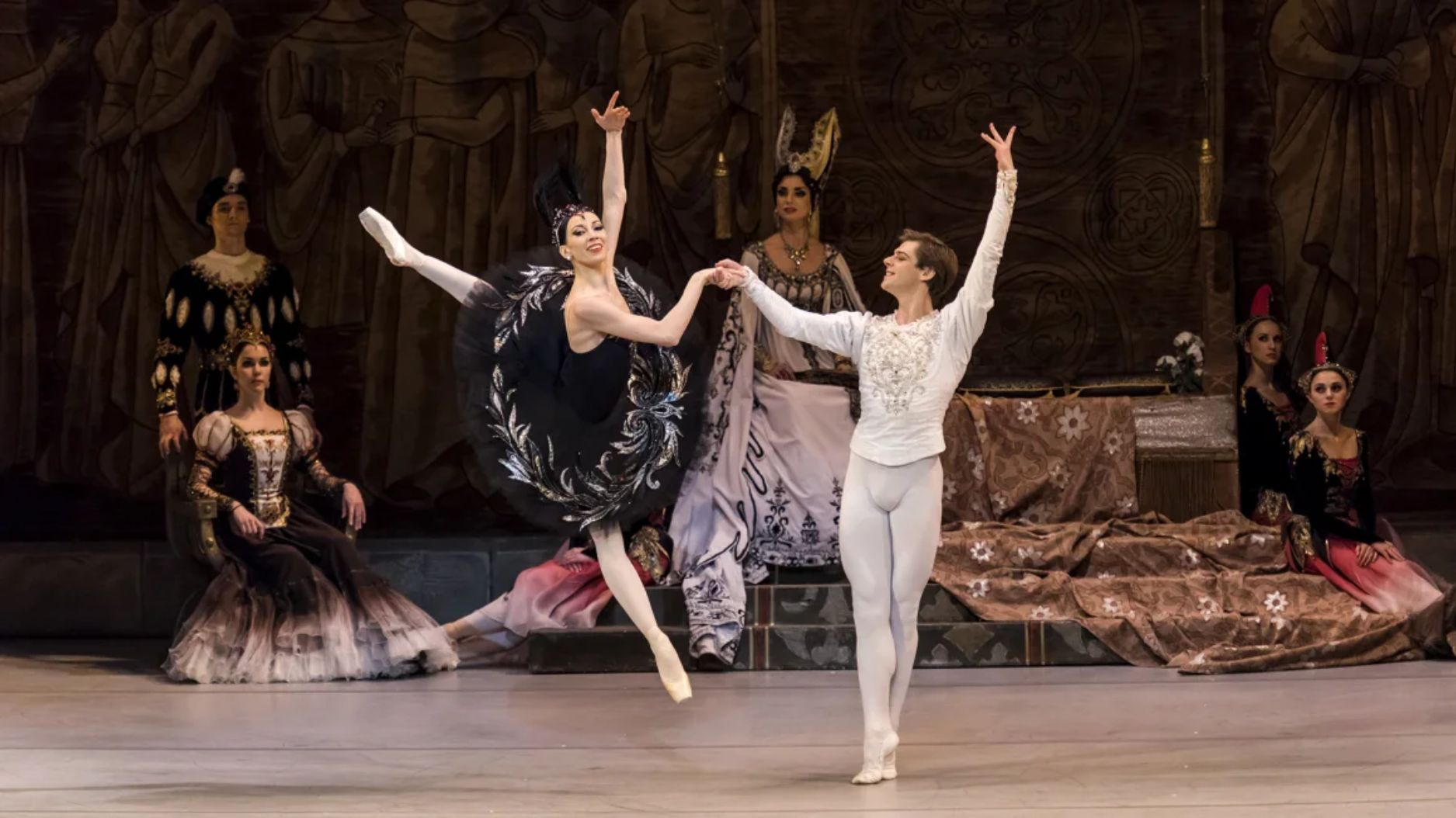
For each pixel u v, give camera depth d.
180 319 26.08
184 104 29.30
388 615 22.89
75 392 28.98
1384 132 29.00
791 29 29.30
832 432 24.42
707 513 23.94
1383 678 20.84
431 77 29.47
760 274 25.62
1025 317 29.28
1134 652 22.47
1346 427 26.38
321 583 23.06
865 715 15.11
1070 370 29.12
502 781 15.19
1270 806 13.56
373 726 18.44
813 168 26.19
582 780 15.20
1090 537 24.14
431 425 29.23
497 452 16.44
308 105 29.39
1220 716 18.14
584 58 29.55
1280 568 23.80
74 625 27.59
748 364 24.62
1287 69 29.19
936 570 23.47
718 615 22.73
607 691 20.98
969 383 28.36
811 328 16.03
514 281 16.80
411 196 29.39
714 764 15.95
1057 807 13.68
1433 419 28.78
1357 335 28.98
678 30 29.50
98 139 29.16
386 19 29.50
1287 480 25.81
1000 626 22.56
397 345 29.30
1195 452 25.55
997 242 15.54
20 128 29.12
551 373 16.42
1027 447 25.72
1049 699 19.61
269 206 29.34
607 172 16.91
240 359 24.52
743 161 29.36
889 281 16.02
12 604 27.55
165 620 27.59
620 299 16.56
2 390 28.92
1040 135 29.23
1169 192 28.98
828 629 22.66
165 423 25.44
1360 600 23.02
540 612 23.52
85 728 18.41
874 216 29.36
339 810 13.95
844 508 15.59
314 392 29.28
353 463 29.23
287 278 26.97
